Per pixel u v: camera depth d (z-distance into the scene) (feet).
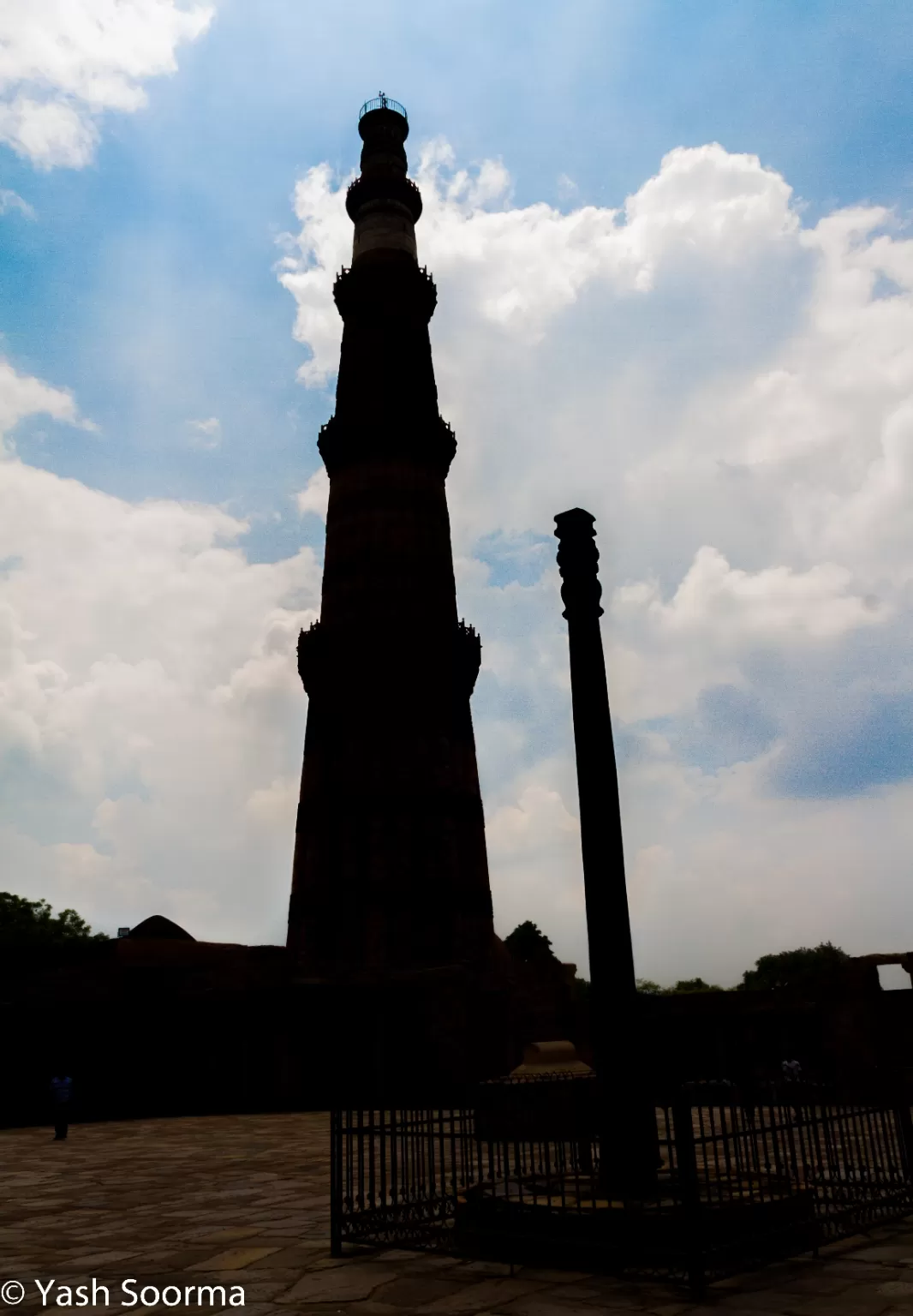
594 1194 28.37
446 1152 56.39
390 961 133.18
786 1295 22.88
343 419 166.71
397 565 155.33
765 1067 97.60
